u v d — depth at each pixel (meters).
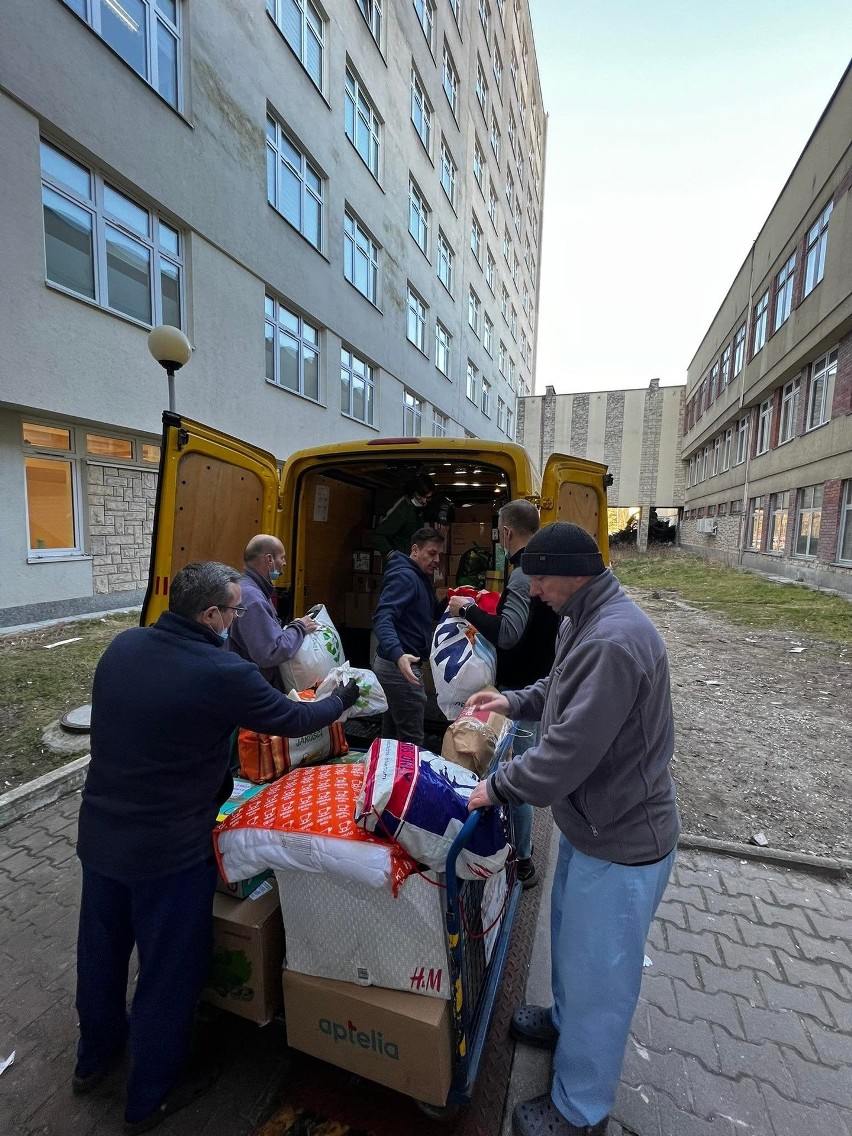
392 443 3.46
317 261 11.87
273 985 1.67
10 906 2.53
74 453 7.70
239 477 3.22
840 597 12.36
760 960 2.29
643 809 1.46
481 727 1.94
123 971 1.70
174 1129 1.60
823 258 13.75
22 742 4.09
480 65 23.23
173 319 8.56
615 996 1.48
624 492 37.00
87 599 8.00
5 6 5.90
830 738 4.79
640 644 1.38
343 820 1.54
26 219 6.30
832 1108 1.69
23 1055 1.83
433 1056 1.42
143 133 7.59
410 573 3.03
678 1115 1.67
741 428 23.03
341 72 12.19
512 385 36.12
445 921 1.44
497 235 28.23
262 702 1.61
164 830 1.51
